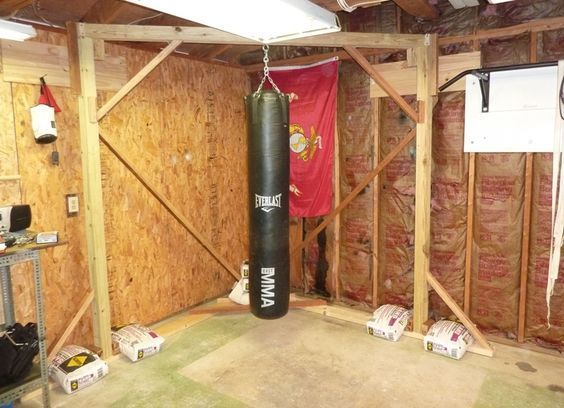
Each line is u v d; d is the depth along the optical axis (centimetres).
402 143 367
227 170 466
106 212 351
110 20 308
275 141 298
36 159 301
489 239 349
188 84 415
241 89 476
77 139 327
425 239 350
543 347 334
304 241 447
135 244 376
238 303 423
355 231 421
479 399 269
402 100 348
